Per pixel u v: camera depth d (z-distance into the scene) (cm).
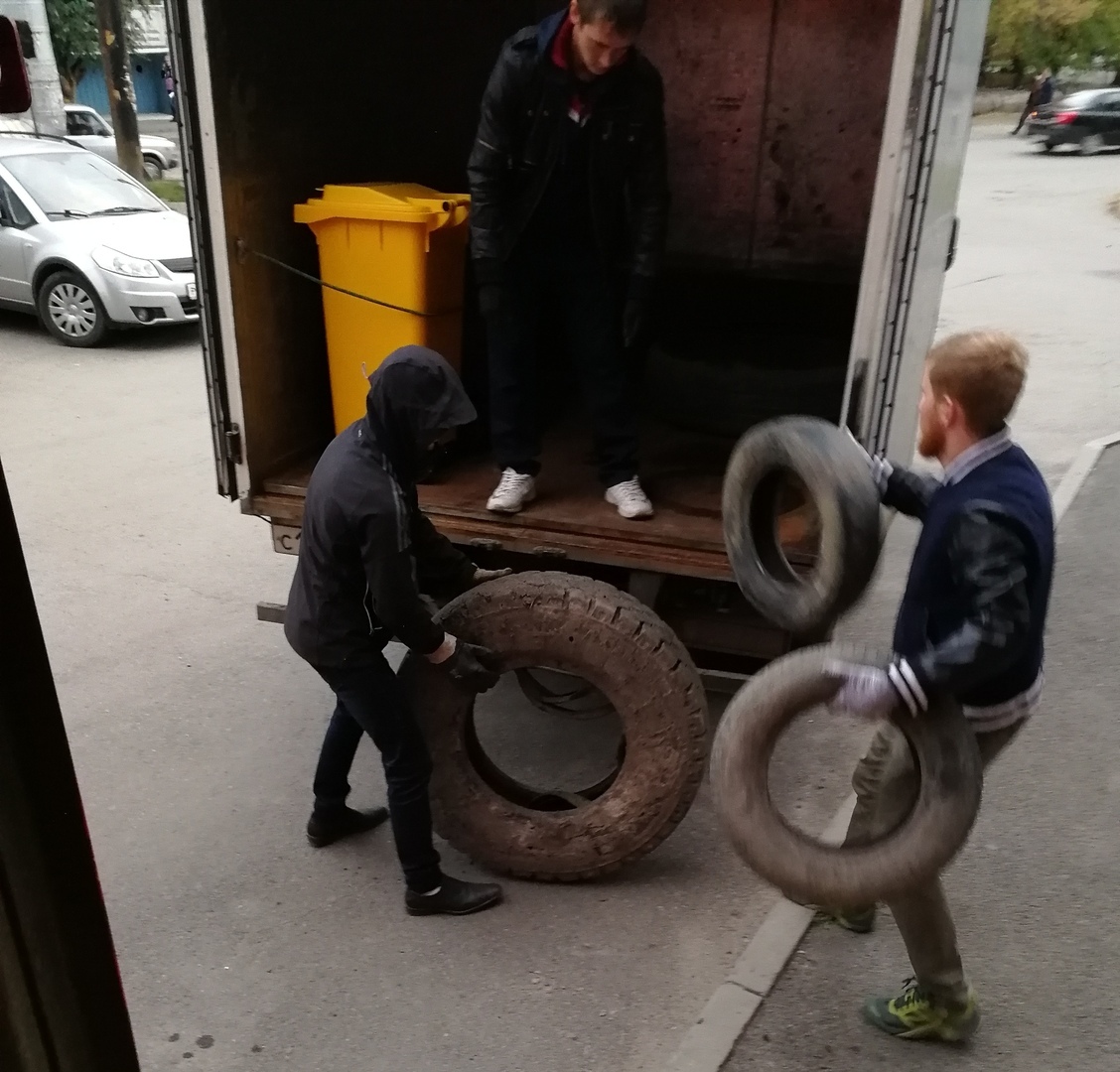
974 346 208
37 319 1085
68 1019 122
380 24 420
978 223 1620
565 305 350
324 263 374
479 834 311
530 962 289
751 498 250
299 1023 270
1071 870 325
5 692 108
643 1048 262
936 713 211
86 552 550
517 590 300
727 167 530
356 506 261
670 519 347
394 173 448
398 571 265
